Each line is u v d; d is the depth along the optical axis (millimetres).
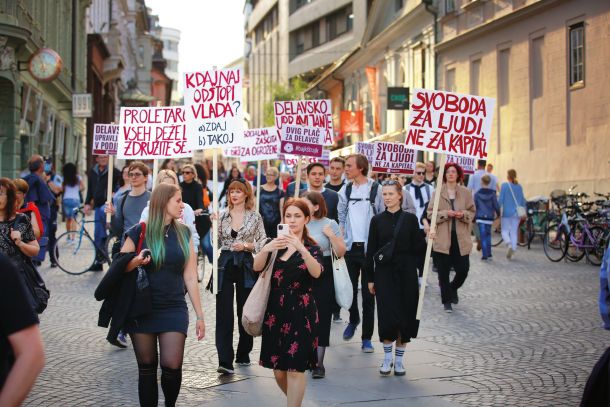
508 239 19125
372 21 48656
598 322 10648
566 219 18484
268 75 94062
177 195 6188
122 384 7598
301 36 79688
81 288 14070
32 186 15898
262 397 7219
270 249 6156
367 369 8328
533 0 26266
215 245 8438
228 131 10414
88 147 45031
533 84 26703
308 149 13094
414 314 8180
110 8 55125
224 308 8211
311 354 6176
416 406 6883
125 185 13688
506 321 10867
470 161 17516
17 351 3129
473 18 31141
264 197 13906
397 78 44281
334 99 64375
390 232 8266
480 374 7973
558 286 14219
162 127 11500
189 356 8953
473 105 9508
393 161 14742
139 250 6113
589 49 23281
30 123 28703
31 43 24953
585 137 23500
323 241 8234
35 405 6836
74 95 33156
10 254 7703
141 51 83562
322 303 8078
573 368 8109
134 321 6000
